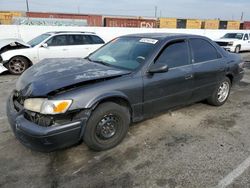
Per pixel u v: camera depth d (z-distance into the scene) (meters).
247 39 17.52
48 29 15.94
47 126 2.80
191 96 4.42
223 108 5.16
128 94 3.39
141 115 3.73
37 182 2.74
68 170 2.95
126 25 26.81
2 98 5.71
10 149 3.38
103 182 2.74
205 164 3.08
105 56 4.16
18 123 2.89
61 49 9.35
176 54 4.05
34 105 2.86
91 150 3.38
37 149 2.90
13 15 24.47
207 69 4.52
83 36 9.95
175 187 2.67
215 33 23.41
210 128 4.14
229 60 5.11
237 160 3.18
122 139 3.56
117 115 3.33
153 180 2.78
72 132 2.92
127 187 2.67
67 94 2.89
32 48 8.88
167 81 3.84
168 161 3.14
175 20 29.31
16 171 2.92
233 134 3.93
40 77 3.23
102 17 26.78
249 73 9.21
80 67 3.60
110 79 3.29
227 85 5.26
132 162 3.12
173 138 3.76
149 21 27.81
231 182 2.75
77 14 25.89
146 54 3.72
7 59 8.50
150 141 3.65
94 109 3.11
